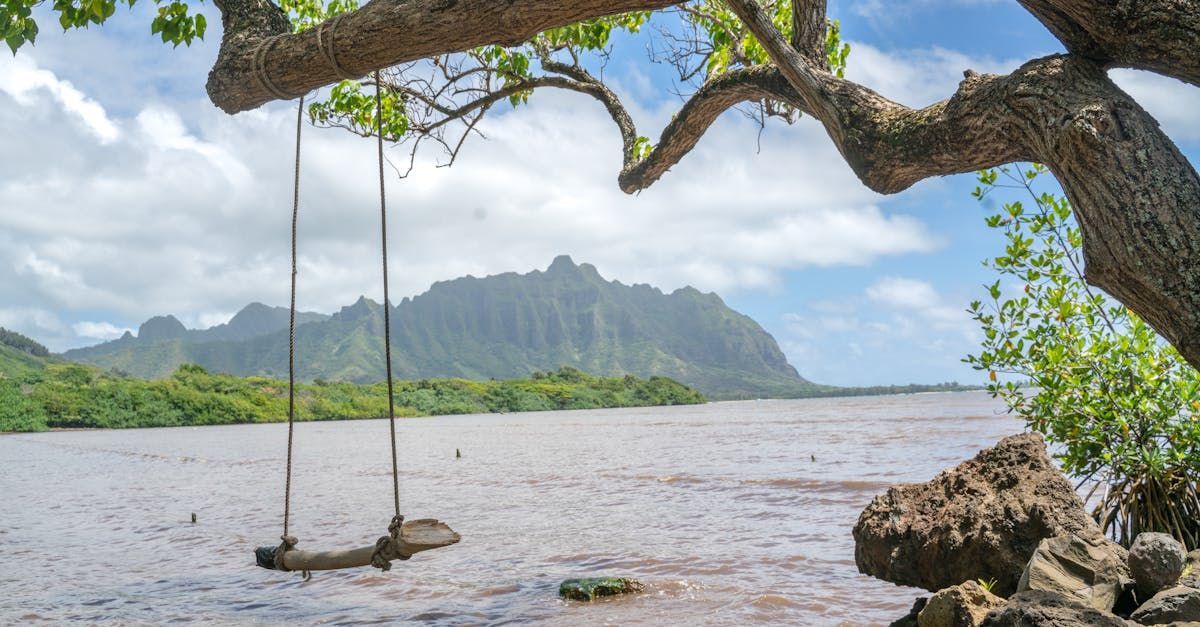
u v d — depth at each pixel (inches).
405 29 165.0
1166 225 115.0
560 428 2923.2
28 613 350.3
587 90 342.6
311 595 376.2
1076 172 124.0
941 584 228.8
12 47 231.9
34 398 3814.0
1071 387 271.0
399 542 181.8
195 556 492.7
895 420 2571.4
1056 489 222.1
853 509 596.7
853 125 165.6
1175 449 252.7
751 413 4630.9
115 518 689.0
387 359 195.6
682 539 491.5
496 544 500.7
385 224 203.2
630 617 308.2
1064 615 148.2
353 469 1239.5
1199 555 185.6
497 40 161.8
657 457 1285.7
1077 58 132.9
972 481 234.4
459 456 1434.5
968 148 145.7
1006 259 283.7
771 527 526.0
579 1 150.3
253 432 3307.1
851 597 323.9
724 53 308.0
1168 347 260.1
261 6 198.1
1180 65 121.9
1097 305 273.7
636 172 312.3
